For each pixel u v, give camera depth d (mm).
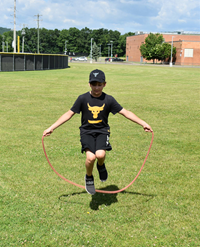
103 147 3709
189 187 4676
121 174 5176
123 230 3445
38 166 5457
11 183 4684
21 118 9812
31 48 174000
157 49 82688
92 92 3740
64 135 7844
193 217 3748
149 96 16094
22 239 3256
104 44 173875
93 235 3340
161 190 4551
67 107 12133
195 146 7027
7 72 33406
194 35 99812
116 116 10812
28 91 17062
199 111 11734
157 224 3574
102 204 4066
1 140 7133
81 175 5086
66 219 3660
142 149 6695
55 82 23016
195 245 3191
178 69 50594
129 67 55875
